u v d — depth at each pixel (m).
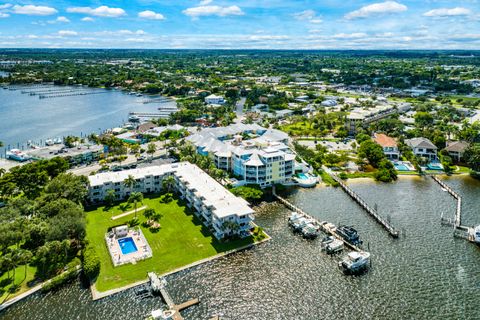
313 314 106.31
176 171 188.25
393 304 109.88
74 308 107.50
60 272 121.69
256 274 123.19
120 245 137.75
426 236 146.88
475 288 116.50
